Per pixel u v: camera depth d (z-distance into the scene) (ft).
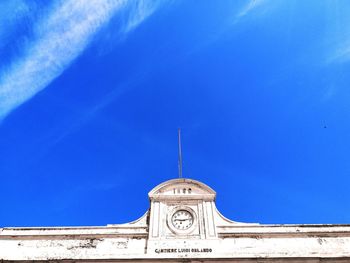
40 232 72.13
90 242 70.59
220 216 73.97
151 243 68.95
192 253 66.74
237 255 65.41
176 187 77.97
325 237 70.49
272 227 72.08
